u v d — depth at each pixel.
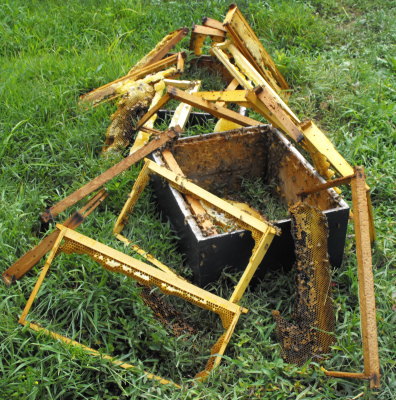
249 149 4.13
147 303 3.11
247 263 3.22
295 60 5.48
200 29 5.21
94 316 2.85
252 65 4.91
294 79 5.50
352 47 6.16
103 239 3.36
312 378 2.69
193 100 3.91
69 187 4.02
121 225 3.59
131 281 3.03
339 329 2.94
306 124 3.43
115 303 2.98
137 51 5.88
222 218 3.43
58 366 2.58
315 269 2.88
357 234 2.63
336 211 3.14
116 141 4.27
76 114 4.68
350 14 6.90
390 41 6.18
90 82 5.11
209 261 3.11
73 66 5.27
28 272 3.20
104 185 3.86
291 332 2.84
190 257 3.25
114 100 4.78
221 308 2.79
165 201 3.62
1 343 2.69
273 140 4.04
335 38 6.24
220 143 4.02
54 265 3.15
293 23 6.28
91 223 3.60
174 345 2.86
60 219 3.65
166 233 3.56
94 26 6.23
